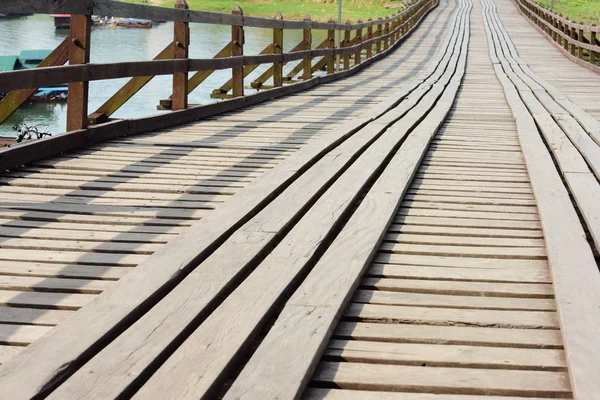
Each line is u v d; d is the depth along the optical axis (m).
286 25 12.62
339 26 16.33
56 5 5.93
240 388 2.51
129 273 3.49
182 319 3.02
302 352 2.77
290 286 3.47
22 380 2.50
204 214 4.70
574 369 2.67
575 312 3.17
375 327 3.16
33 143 6.02
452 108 10.70
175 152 6.72
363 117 8.68
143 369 2.60
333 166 5.85
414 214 4.89
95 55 34.44
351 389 2.67
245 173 5.88
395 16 26.81
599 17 48.34
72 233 4.27
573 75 17.20
